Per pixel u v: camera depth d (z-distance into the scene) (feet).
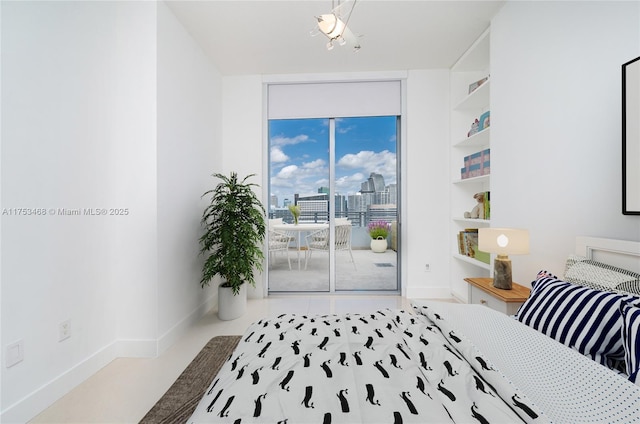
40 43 4.95
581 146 5.18
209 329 8.27
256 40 8.91
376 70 10.99
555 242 5.73
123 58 6.75
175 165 7.59
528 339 3.43
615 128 4.65
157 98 6.73
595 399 2.42
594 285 3.98
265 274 11.25
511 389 2.63
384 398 2.75
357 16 7.88
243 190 9.28
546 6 5.90
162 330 6.95
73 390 5.41
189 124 8.43
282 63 10.39
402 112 11.14
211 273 8.50
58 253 5.26
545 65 5.94
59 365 5.22
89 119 5.98
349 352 3.64
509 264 6.02
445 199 10.98
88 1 5.95
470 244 9.66
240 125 11.27
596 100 4.93
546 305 3.95
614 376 2.53
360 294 11.53
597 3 4.88
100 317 6.24
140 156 6.72
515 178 6.88
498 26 7.59
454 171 10.75
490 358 3.33
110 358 6.48
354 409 2.59
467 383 2.91
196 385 5.54
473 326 4.08
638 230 4.25
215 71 10.51
